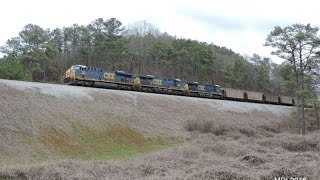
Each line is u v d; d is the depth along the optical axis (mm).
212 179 15672
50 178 16109
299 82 46000
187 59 88062
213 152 24828
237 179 15641
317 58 44406
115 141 28031
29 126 24828
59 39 95438
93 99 33406
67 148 24359
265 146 28391
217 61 102625
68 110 29375
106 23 79562
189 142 31062
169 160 20969
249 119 46625
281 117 53938
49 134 25016
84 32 84250
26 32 80000
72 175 16375
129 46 85250
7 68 48625
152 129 32531
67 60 88250
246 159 20719
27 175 16266
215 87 60469
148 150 27266
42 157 22016
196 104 44625
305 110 55688
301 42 44125
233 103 51812
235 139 33375
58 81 79562
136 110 35156
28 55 77250
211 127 36156
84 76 43250
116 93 37000
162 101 40656
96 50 80438
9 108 25719
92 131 28000
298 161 19531
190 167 18906
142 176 17328
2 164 19344
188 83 56719
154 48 86938
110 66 83250
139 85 48719
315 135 36812
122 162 20219
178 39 102625
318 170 16953
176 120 37219
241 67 100438
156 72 90562
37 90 30234
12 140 22625
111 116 31578
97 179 16250
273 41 45156
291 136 32969
